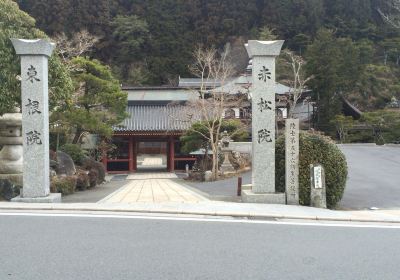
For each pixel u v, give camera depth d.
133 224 8.13
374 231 8.15
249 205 10.66
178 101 42.25
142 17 69.50
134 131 37.25
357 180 18.38
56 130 22.00
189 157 39.84
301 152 11.80
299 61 42.09
